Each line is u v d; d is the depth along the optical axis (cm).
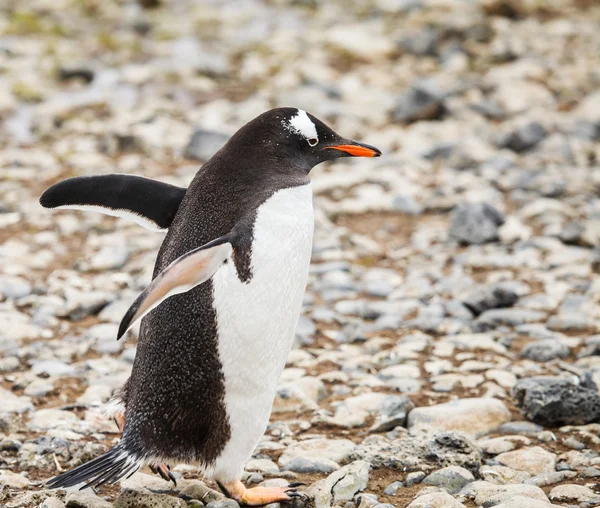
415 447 1186
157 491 1110
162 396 1010
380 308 1731
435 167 2580
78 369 1473
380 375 1469
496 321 1678
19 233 2084
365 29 3878
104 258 1939
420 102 2917
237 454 1047
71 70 3141
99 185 1119
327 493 1075
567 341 1580
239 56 3553
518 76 3275
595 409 1294
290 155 1080
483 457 1212
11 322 1620
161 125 2755
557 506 1016
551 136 2700
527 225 2177
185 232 1044
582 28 3988
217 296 988
